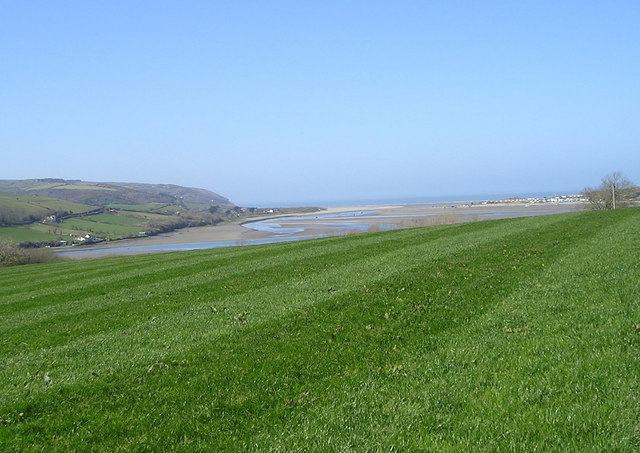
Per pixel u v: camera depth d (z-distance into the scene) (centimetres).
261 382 1032
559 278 1736
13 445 834
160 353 1270
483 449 702
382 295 1711
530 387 876
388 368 1048
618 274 1673
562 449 684
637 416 743
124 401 984
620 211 4356
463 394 881
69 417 930
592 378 877
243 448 778
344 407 881
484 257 2356
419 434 765
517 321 1287
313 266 2703
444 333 1259
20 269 4553
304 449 754
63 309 2117
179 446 801
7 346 1550
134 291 2433
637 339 1044
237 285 2312
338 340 1270
